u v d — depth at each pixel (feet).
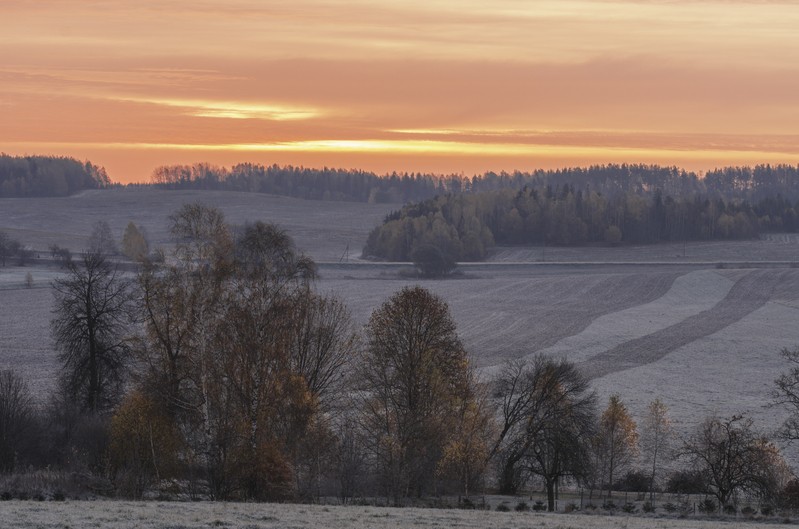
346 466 164.96
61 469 166.40
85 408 201.36
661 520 143.84
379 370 190.08
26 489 146.61
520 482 206.59
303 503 150.61
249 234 180.04
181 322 168.04
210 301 166.40
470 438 183.62
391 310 192.54
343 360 188.75
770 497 182.09
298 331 170.81
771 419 285.02
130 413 158.20
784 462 209.36
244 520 115.75
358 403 196.95
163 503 132.77
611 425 215.72
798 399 243.81
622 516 158.71
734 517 161.07
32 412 195.11
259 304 165.58
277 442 156.46
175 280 170.81
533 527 121.80
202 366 161.89
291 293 173.37
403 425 176.55
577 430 206.59
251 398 156.97
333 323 192.13
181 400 165.58
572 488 220.23
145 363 173.17
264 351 157.89
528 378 230.48
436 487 178.19
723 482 187.21
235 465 151.64
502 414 244.83
